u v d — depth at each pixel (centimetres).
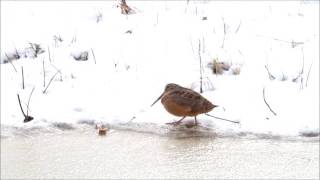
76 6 1555
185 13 1491
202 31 1401
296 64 1262
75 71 1287
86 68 1297
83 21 1475
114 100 1190
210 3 1551
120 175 977
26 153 1052
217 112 1141
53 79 1264
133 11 1507
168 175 973
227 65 1280
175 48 1340
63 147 1072
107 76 1264
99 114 1158
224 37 1366
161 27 1427
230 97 1175
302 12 1473
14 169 1002
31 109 1174
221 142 1073
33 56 1354
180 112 1109
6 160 1030
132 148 1064
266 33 1384
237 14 1477
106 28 1437
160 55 1321
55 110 1171
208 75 1248
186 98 1098
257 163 1004
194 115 1117
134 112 1161
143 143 1080
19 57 1355
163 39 1379
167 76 1247
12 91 1228
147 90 1212
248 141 1070
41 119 1151
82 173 984
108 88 1225
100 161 1023
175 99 1102
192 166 1002
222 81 1227
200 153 1042
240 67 1266
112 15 1493
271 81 1218
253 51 1316
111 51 1347
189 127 1127
